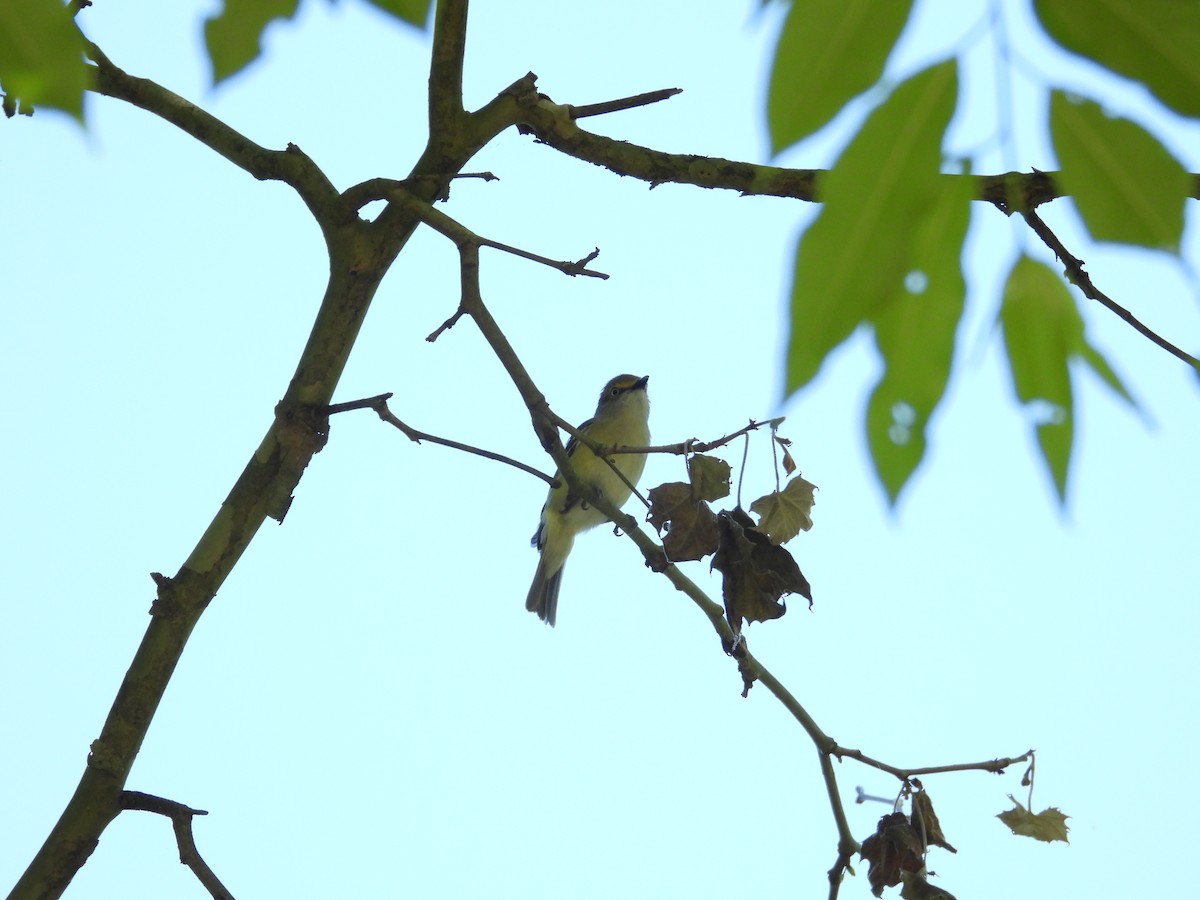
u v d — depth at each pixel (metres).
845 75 2.77
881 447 3.09
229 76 3.44
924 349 3.03
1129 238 2.91
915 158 2.85
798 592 6.13
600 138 6.73
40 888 6.22
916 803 6.00
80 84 3.01
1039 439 3.34
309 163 6.77
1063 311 3.34
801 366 2.92
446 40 6.41
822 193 2.88
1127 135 2.86
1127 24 2.81
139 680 6.49
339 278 6.84
